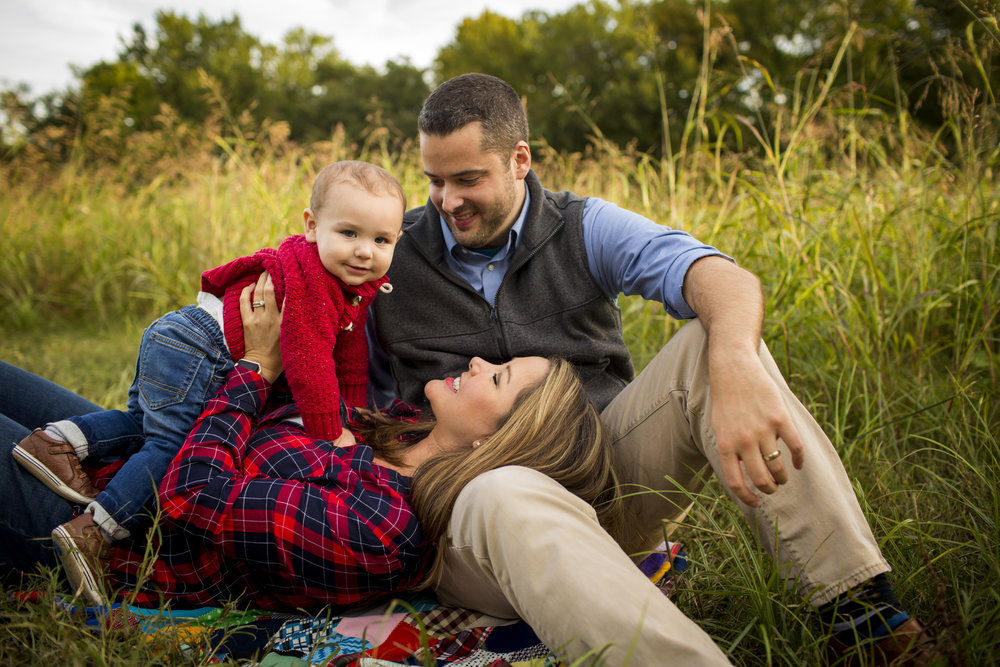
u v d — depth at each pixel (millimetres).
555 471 1676
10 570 1653
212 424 1646
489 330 2154
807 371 2838
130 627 1456
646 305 3514
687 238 1928
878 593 1422
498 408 1820
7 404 1861
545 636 1343
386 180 1842
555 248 2146
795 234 3160
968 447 2168
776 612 1532
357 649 1509
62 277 5375
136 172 6387
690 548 1971
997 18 2297
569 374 1810
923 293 2783
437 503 1607
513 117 2018
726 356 1507
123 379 3506
